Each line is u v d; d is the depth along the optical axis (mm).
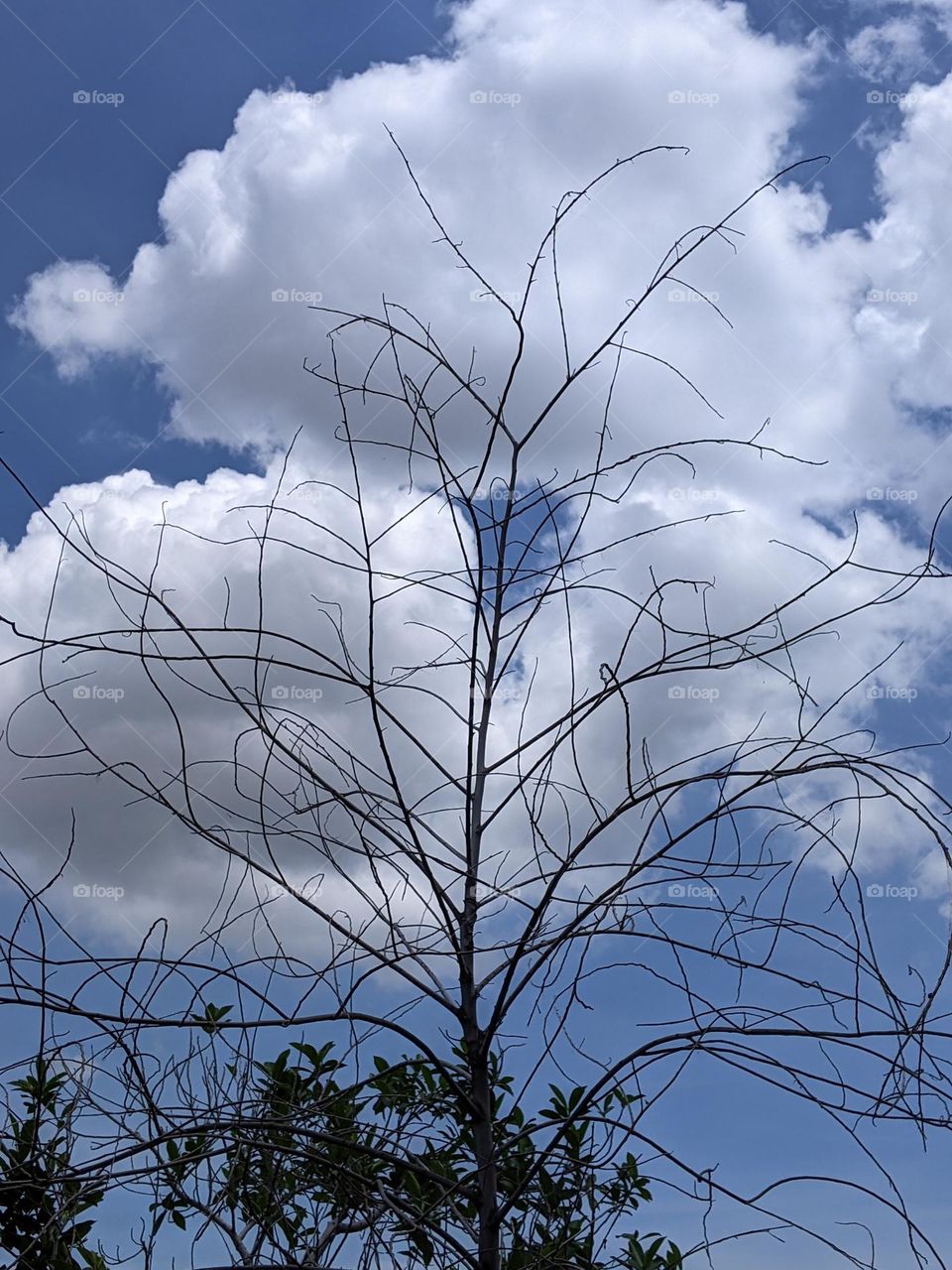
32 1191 2908
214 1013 3023
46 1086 3334
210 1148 2818
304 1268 2574
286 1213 3205
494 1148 2701
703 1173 2486
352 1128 3055
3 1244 3027
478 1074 2729
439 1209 2830
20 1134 3129
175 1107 2564
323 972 2676
